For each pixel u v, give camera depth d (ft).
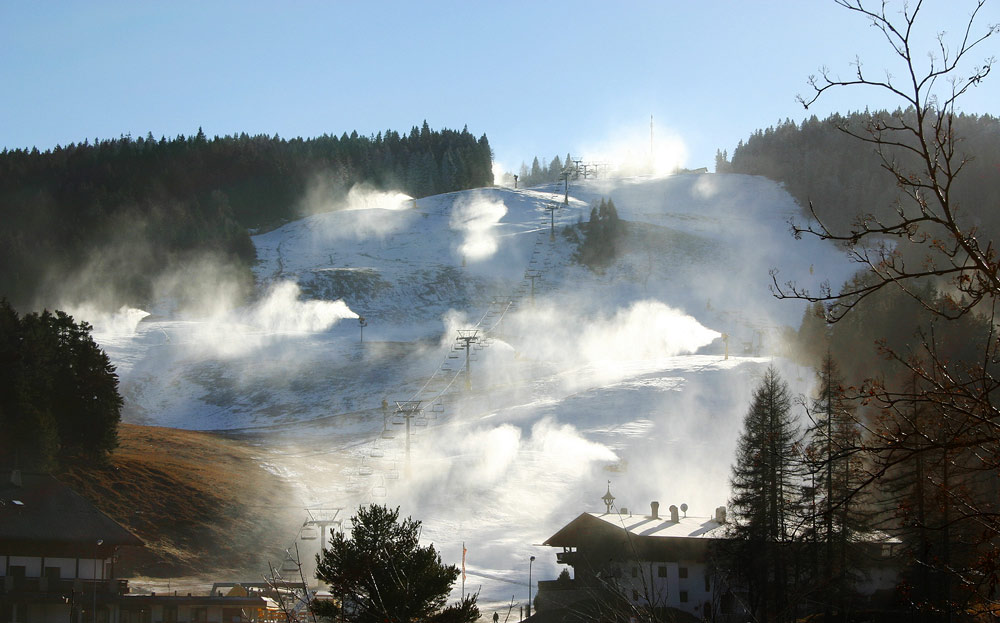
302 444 406.62
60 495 179.52
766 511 140.77
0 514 166.91
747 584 129.08
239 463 351.25
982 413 33.58
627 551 161.58
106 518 177.58
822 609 116.98
